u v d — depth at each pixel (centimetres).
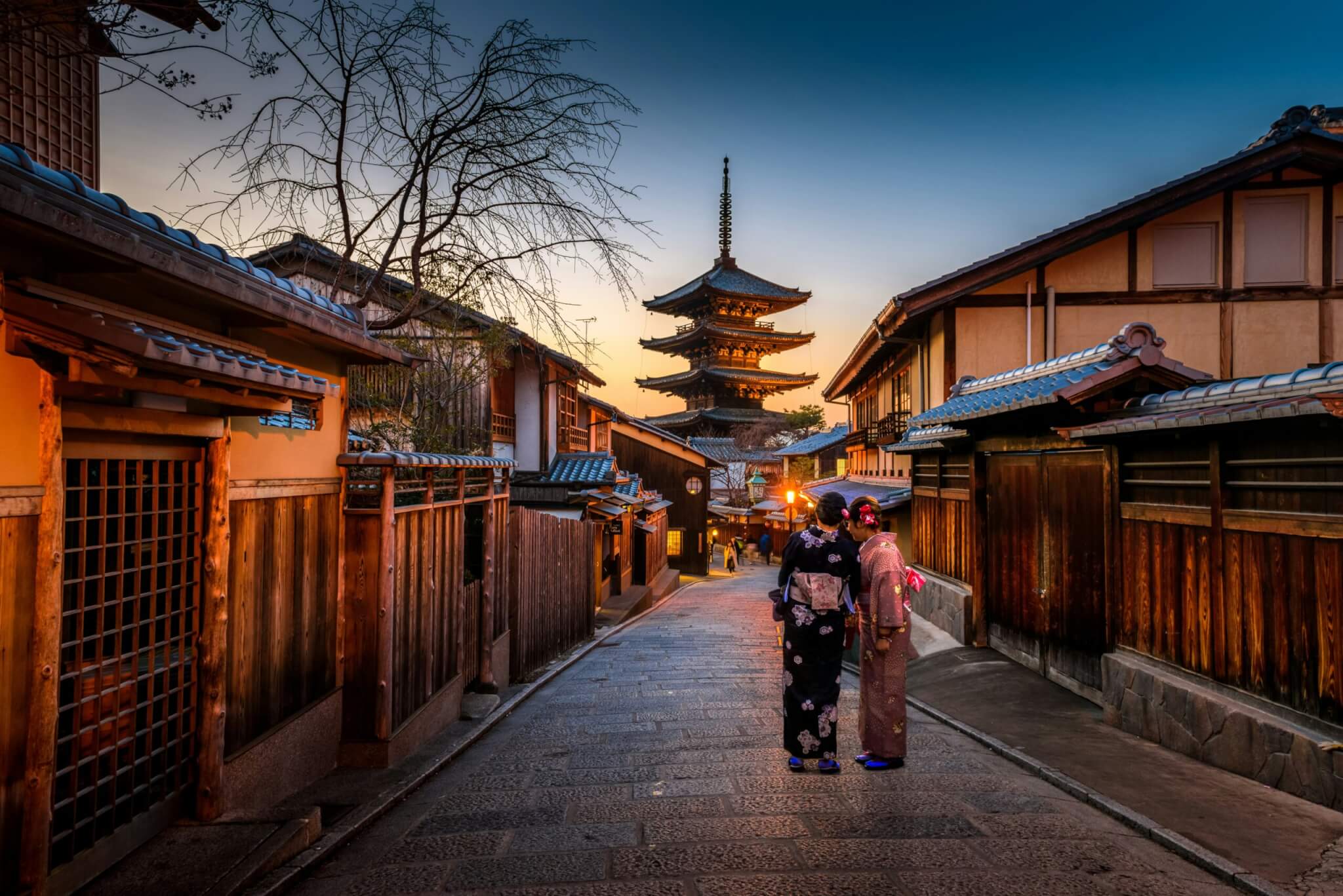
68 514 301
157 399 303
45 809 268
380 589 516
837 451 3844
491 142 671
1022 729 586
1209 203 1276
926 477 1227
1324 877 302
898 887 296
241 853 328
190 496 369
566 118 673
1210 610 500
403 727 541
